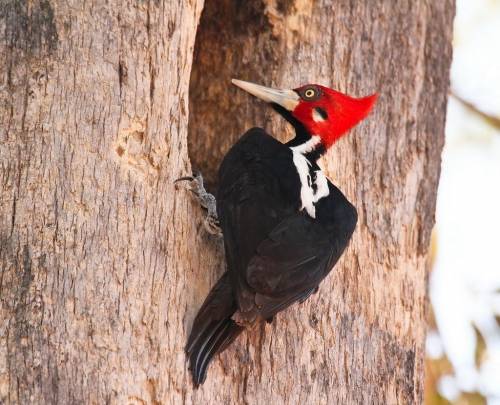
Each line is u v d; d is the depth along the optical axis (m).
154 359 10.59
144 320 10.63
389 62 14.55
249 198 11.34
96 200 10.73
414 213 14.22
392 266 13.64
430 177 14.62
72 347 10.21
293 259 11.08
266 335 11.96
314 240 11.34
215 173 14.12
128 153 11.09
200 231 11.67
